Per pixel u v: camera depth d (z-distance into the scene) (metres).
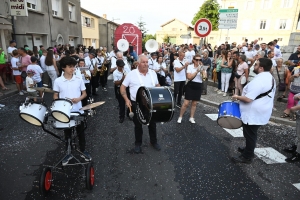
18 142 4.66
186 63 7.03
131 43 13.02
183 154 4.33
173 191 3.27
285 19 33.53
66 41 18.52
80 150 3.90
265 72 3.67
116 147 4.55
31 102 2.86
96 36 33.28
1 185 3.29
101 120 6.06
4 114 6.29
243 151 4.26
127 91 5.08
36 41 14.39
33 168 3.75
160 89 3.60
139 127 4.24
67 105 2.85
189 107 7.45
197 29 7.96
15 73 8.31
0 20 9.81
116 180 3.48
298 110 3.98
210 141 4.92
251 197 3.19
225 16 9.66
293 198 3.19
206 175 3.67
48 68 8.41
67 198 3.06
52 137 4.92
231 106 3.91
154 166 3.89
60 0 17.19
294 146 4.45
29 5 13.41
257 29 35.50
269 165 4.01
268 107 3.65
